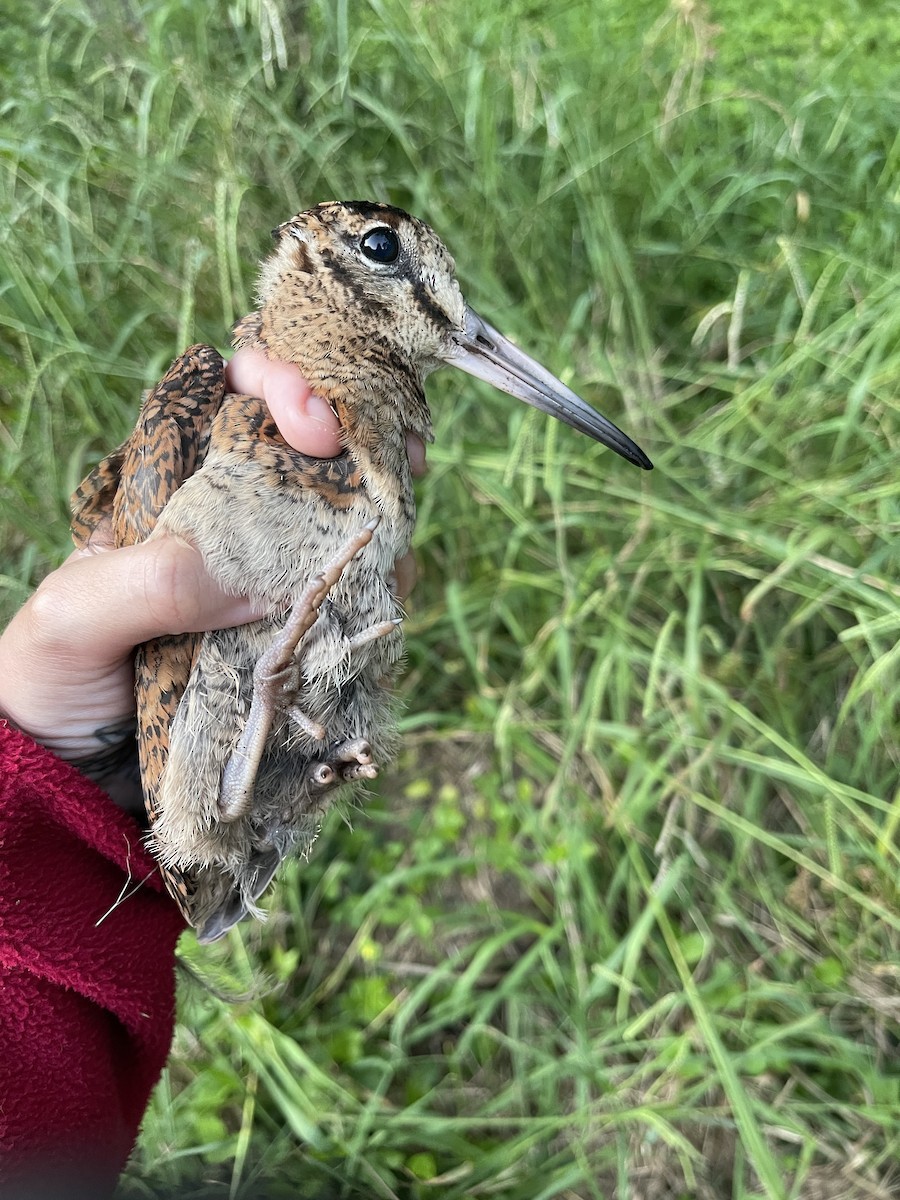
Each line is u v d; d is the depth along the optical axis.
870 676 0.38
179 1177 0.36
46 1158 0.22
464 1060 0.40
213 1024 0.38
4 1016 0.22
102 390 0.41
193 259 0.40
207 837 0.24
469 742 0.46
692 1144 0.39
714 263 0.55
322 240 0.28
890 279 0.44
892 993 0.40
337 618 0.24
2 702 0.24
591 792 0.44
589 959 0.40
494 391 0.48
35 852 0.23
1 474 0.38
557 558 0.45
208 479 0.24
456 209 0.50
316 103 0.48
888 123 0.58
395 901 0.42
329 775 0.25
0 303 0.40
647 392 0.48
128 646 0.24
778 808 0.44
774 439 0.45
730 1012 0.40
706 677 0.43
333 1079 0.39
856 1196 0.37
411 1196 0.36
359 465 0.25
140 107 0.41
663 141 0.54
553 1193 0.36
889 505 0.42
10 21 0.46
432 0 0.52
